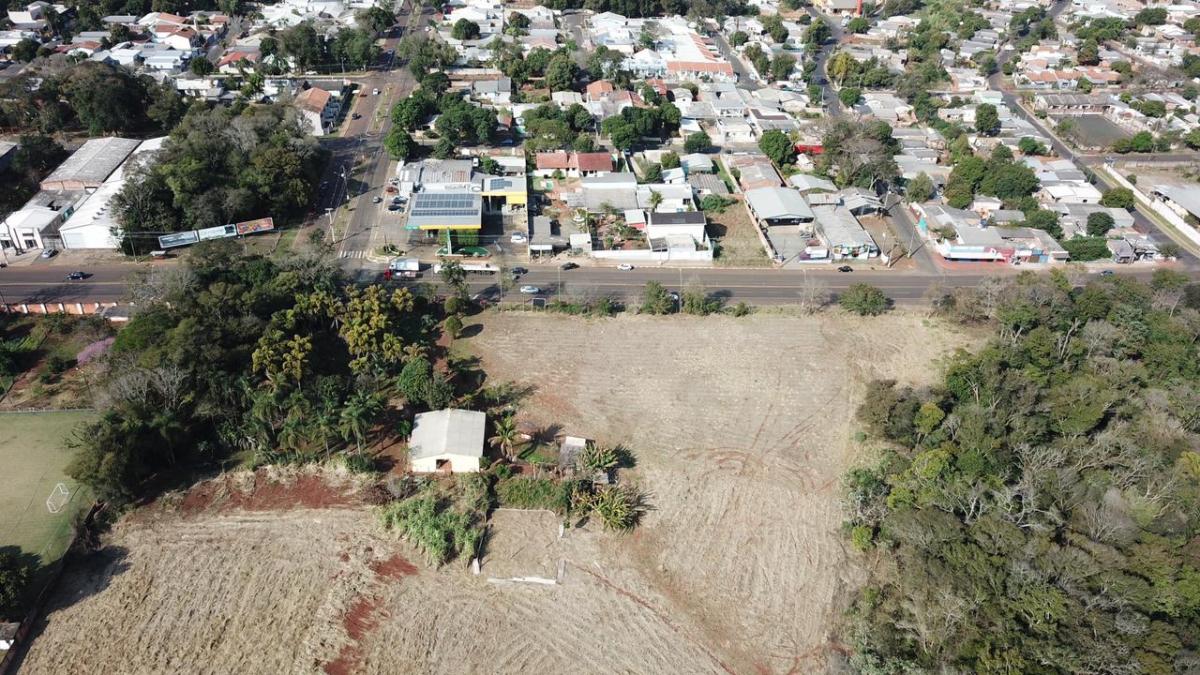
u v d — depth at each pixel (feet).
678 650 211.82
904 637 209.56
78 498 241.14
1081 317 326.24
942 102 604.49
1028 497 220.84
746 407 299.99
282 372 271.90
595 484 256.73
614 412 293.64
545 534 242.99
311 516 243.40
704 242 409.49
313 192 431.02
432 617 216.13
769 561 237.86
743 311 354.54
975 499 229.25
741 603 225.15
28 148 434.71
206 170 397.39
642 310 354.74
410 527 238.07
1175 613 194.70
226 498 247.70
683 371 318.24
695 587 229.04
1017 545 208.54
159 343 273.54
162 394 257.14
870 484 256.73
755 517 252.21
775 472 270.05
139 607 213.66
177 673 198.08
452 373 304.71
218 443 264.52
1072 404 268.62
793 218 427.74
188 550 230.68
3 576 203.00
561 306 352.49
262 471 256.93
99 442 233.96
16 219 379.55
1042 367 301.84
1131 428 264.11
